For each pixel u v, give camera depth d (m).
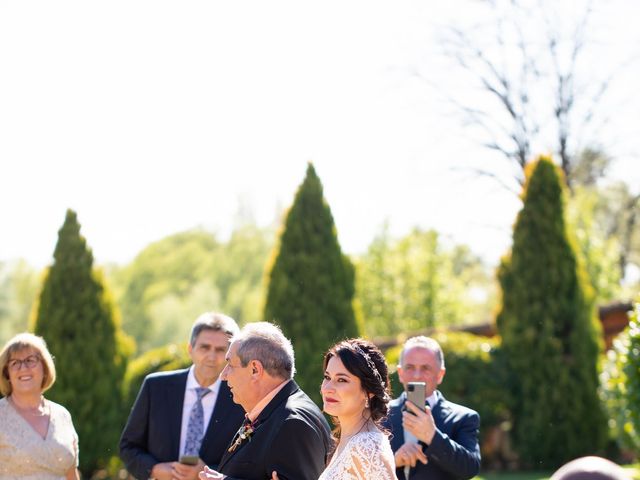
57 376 13.14
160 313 43.19
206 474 4.41
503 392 13.16
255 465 4.37
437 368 5.51
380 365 4.04
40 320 13.46
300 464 4.30
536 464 13.15
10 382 5.82
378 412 4.00
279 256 13.46
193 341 5.74
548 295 13.55
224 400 5.64
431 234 31.72
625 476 1.98
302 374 12.81
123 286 48.28
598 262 27.00
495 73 27.58
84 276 13.59
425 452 5.29
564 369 13.21
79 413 13.07
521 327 13.52
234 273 46.97
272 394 4.51
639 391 9.63
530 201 14.04
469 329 16.81
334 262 13.47
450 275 32.75
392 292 31.50
